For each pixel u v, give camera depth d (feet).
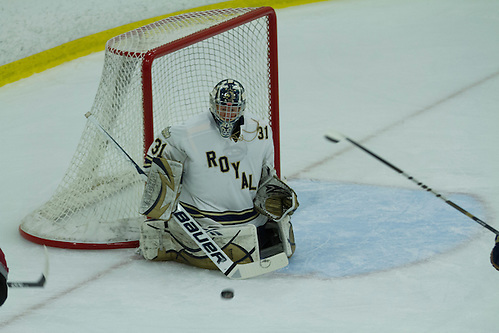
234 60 58.03
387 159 59.26
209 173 40.88
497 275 40.37
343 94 77.30
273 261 40.98
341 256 43.21
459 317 36.42
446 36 96.32
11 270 42.47
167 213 40.40
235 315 37.14
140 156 47.26
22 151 63.36
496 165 57.06
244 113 41.78
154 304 38.40
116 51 45.57
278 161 52.95
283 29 102.06
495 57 87.20
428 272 40.91
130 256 44.01
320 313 37.06
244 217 42.19
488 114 69.62
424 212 48.93
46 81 82.64
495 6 109.09
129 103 47.09
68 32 91.66
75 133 67.62
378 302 37.96
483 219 47.55
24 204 52.54
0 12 94.58
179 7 104.47
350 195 52.26
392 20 104.47
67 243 45.06
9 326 36.55
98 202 47.70
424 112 70.95
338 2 115.03
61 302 38.83
